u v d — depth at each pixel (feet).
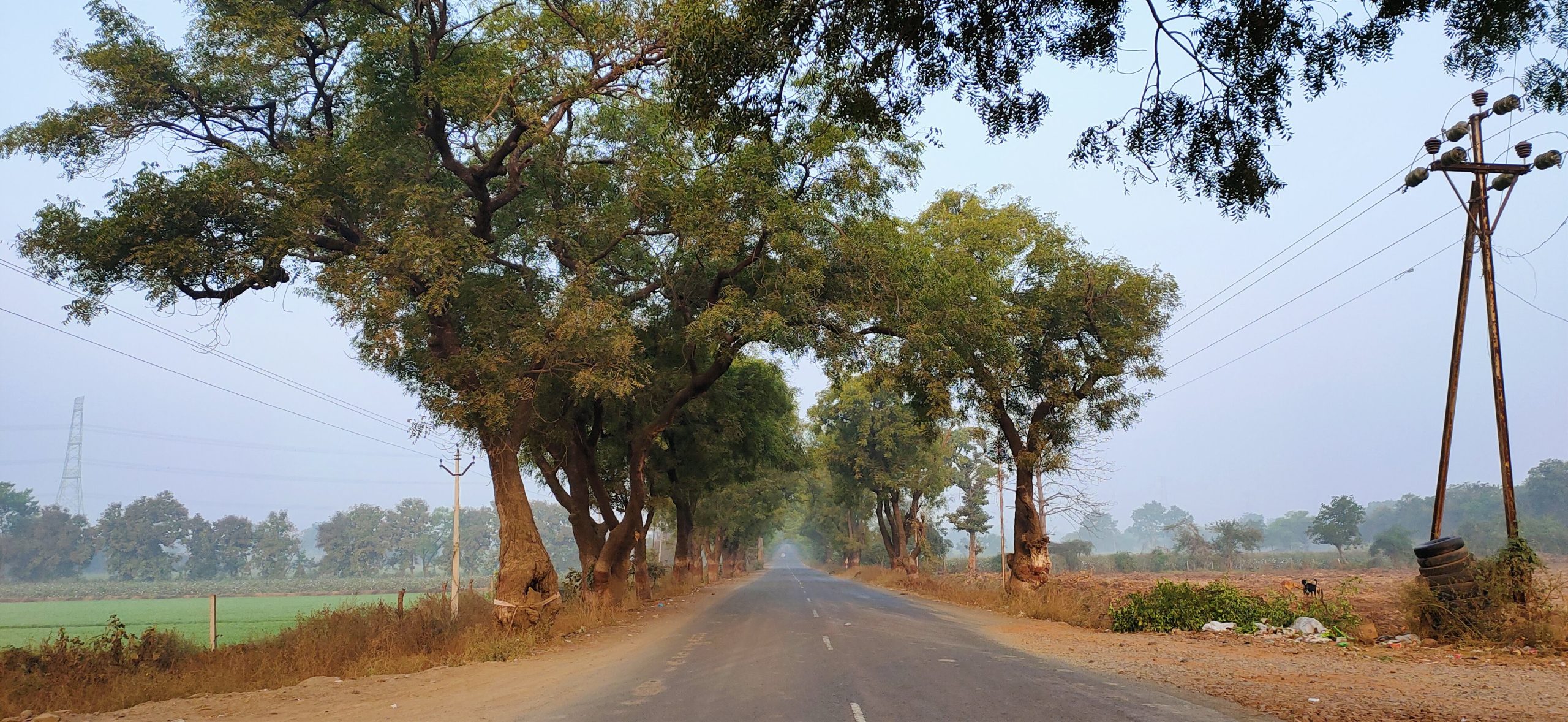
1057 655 47.29
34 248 49.88
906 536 183.21
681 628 70.90
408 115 58.49
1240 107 26.17
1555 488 298.15
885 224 67.36
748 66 27.68
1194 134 27.12
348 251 58.70
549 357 59.77
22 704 36.68
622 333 59.31
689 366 85.87
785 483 193.26
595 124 66.03
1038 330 89.15
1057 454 95.20
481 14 57.62
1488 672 38.60
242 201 52.85
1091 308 88.02
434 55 57.52
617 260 77.66
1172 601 64.59
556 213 64.44
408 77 57.88
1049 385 90.89
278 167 53.98
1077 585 115.55
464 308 63.21
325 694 38.45
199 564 395.14
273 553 413.59
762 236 65.41
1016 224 88.63
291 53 53.78
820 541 422.00
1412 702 30.48
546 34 55.21
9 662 41.24
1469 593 50.72
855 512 249.55
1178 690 33.91
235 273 52.54
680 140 59.16
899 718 28.53
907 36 26.21
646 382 66.13
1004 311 84.28
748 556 428.15
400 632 54.29
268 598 267.59
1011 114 27.91
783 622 72.79
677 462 109.70
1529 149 52.95
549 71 56.18
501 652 52.26
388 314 53.21
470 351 60.18
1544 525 254.68
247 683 42.22
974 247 86.79
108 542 370.32
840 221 67.36
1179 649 50.60
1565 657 43.68
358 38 55.52
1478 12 24.61
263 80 54.75
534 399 68.49
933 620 75.36
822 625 68.69
